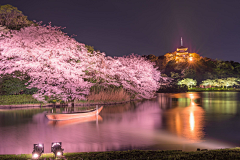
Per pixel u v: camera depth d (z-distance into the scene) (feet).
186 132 49.47
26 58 102.42
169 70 370.94
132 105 110.93
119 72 138.31
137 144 39.70
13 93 107.04
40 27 107.14
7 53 98.48
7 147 38.58
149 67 174.09
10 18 148.15
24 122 63.05
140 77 162.61
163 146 38.27
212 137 44.78
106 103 116.16
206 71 352.28
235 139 43.11
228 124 58.49
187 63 358.23
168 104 115.24
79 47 121.80
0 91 106.22
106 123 61.26
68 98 112.27
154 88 177.88
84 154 29.89
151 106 105.60
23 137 45.75
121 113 81.71
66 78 107.76
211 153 28.25
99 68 125.80
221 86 355.56
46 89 105.09
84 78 125.70
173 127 55.16
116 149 36.58
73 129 53.42
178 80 324.39
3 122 63.05
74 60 115.24
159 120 65.77
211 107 99.60
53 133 49.16
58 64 106.01
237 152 28.71
